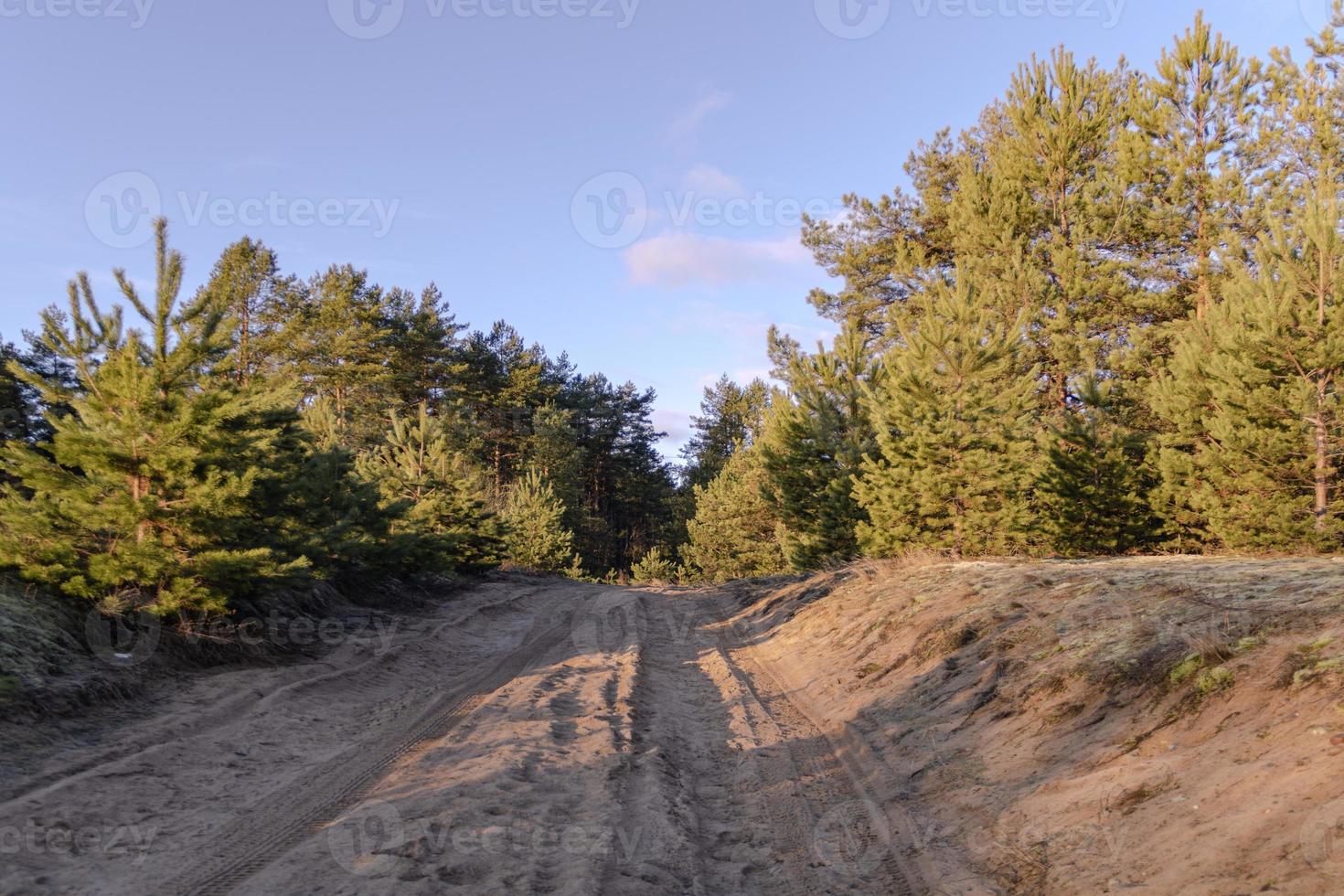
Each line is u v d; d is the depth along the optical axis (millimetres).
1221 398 17766
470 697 10594
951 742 7531
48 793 5762
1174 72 26641
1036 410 29484
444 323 59219
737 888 5465
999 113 37281
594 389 82500
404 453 28141
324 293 44375
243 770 6973
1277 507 16781
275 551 11156
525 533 45938
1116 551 21656
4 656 7516
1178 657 6469
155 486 10172
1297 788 4297
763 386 85938
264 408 11914
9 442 9773
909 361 22641
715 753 8828
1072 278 27703
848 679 11008
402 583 21750
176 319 10297
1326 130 25094
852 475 25094
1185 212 27000
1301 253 17109
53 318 9914
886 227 37375
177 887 4680
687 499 78500
